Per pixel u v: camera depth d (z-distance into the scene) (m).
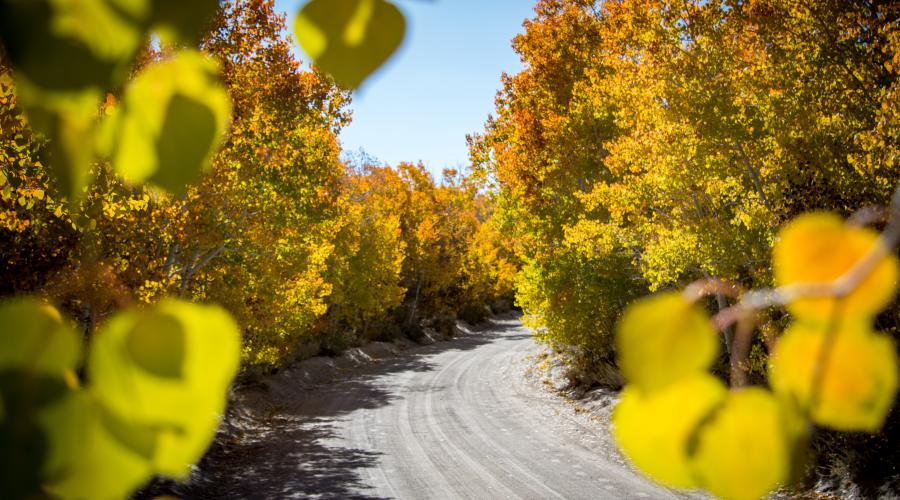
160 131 0.22
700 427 0.18
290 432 12.23
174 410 0.18
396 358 25.70
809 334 0.19
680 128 8.05
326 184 14.17
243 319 11.30
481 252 41.62
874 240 0.20
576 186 16.09
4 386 0.17
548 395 15.12
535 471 9.01
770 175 7.61
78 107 0.22
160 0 0.20
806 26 7.72
